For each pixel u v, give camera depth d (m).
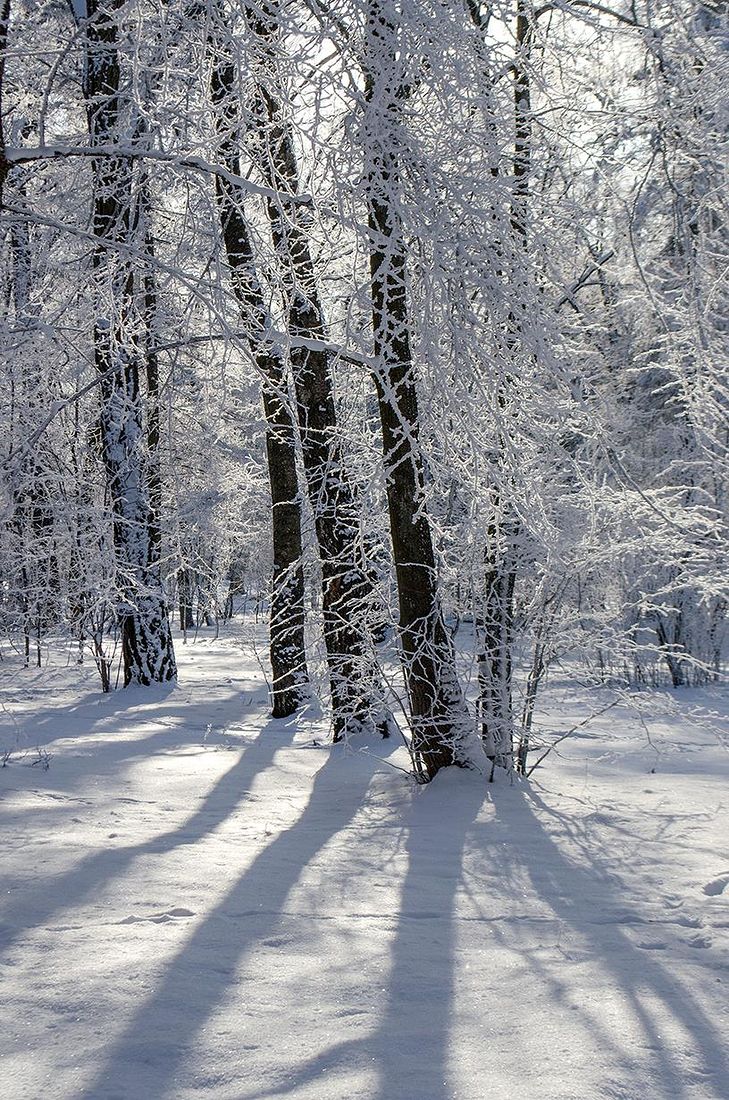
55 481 12.10
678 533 7.14
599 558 7.28
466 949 3.77
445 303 5.94
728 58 6.41
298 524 11.95
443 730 7.39
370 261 6.81
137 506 14.34
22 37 7.20
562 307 7.57
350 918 4.13
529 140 6.33
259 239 6.11
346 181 5.72
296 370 9.21
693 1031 3.02
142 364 13.56
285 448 11.88
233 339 5.86
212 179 6.17
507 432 6.20
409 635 7.39
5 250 7.88
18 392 9.45
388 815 6.38
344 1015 3.12
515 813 6.33
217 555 20.95
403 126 5.78
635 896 4.53
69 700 13.68
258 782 7.61
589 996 3.29
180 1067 2.74
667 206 7.06
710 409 7.10
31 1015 3.06
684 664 14.99
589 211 6.66
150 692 14.61
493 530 7.45
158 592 14.26
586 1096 2.60
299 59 5.40
